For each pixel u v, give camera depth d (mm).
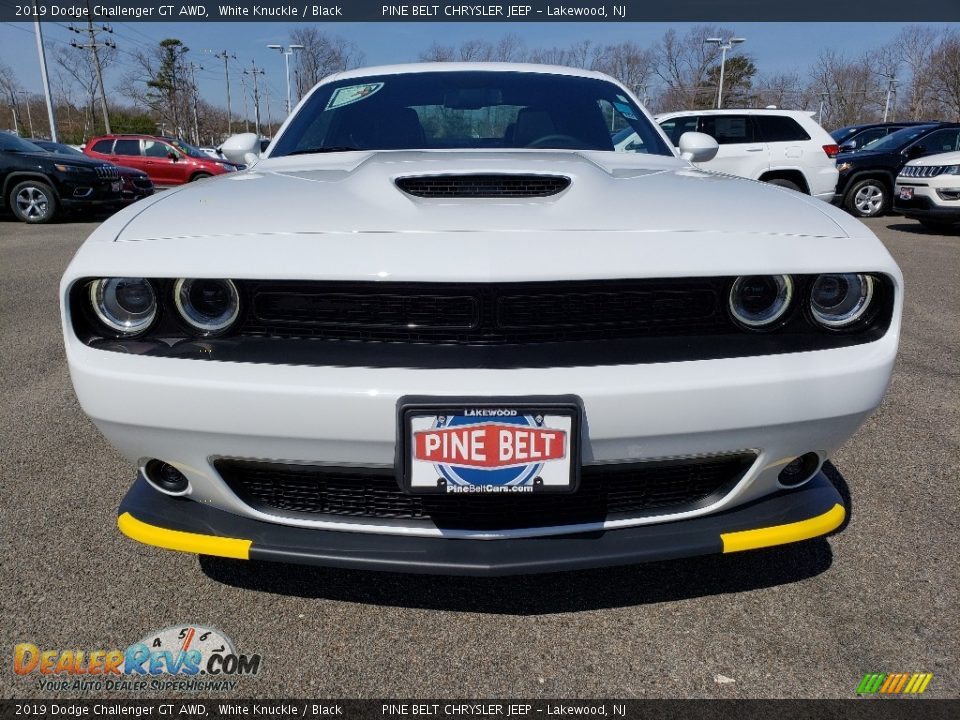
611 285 1473
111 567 1970
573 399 1396
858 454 2691
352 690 1565
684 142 2818
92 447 2730
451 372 1427
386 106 2754
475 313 1464
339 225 1527
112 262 1479
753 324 1544
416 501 1597
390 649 1686
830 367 1508
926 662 1620
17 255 7492
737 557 2033
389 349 1474
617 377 1431
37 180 10812
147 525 1660
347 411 1414
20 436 2822
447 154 2104
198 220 1601
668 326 1524
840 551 2051
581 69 3115
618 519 1609
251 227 1545
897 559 2008
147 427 1505
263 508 1635
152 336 1522
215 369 1456
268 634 1730
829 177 9797
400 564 1545
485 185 1753
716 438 1495
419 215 1559
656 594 1878
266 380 1431
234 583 1914
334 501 1616
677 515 1624
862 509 2283
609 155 2469
